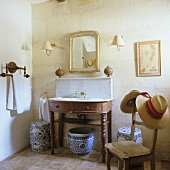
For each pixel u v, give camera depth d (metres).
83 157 2.57
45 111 3.05
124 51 2.71
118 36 2.52
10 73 2.72
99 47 2.82
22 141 2.98
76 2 2.96
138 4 2.62
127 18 2.68
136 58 2.64
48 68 3.16
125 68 2.71
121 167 1.78
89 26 2.89
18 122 2.91
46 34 3.16
